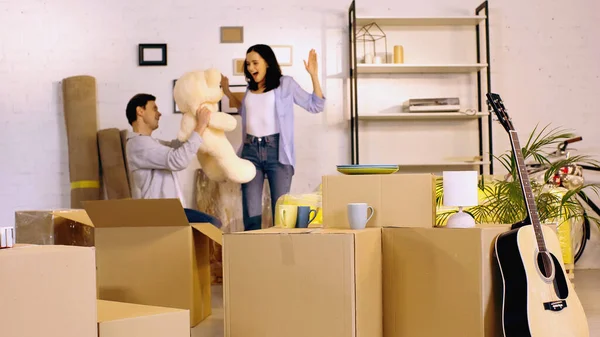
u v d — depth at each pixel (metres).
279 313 2.56
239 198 5.77
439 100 5.83
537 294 2.60
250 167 5.01
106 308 2.33
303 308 2.53
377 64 5.80
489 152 5.89
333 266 2.48
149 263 3.65
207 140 4.80
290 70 6.09
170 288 3.62
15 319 1.71
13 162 5.96
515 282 2.61
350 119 6.05
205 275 3.87
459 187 2.80
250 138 5.22
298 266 2.54
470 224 2.80
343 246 2.47
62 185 5.98
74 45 6.00
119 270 3.68
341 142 6.08
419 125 6.10
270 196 5.74
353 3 5.77
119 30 6.02
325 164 6.07
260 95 5.22
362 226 2.75
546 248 2.74
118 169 5.80
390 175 2.87
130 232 3.67
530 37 6.18
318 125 6.09
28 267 1.75
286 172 5.21
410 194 2.83
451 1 6.12
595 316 3.75
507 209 3.88
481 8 5.96
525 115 6.18
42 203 5.97
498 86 6.18
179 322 2.24
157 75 6.02
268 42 6.07
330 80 6.07
